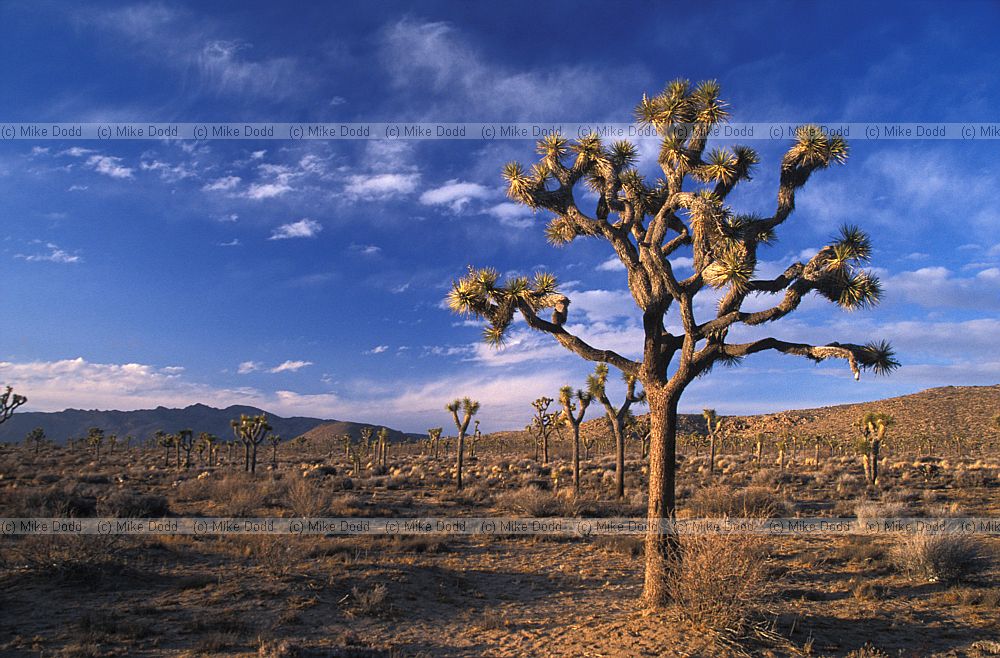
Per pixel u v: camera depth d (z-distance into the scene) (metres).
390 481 37.94
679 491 29.47
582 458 70.19
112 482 36.19
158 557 13.29
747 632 8.67
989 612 10.41
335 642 8.53
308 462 67.56
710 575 8.84
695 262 10.35
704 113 10.21
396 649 8.38
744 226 10.45
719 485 28.94
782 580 12.59
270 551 13.45
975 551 13.05
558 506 24.27
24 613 9.21
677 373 9.90
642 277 10.48
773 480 36.69
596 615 10.22
